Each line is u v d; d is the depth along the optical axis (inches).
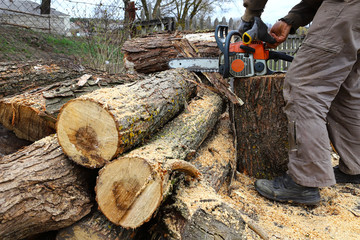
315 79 61.2
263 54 82.0
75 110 52.0
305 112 61.6
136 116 53.6
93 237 48.2
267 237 47.1
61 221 48.4
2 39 213.0
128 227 45.2
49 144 60.4
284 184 69.1
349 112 71.5
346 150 73.6
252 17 76.0
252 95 81.8
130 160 45.1
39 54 215.3
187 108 84.1
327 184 61.1
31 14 267.9
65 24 310.2
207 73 98.2
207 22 272.8
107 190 46.6
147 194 43.9
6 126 90.9
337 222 62.0
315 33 60.9
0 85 95.2
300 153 62.6
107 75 107.0
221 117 114.7
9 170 50.5
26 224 46.8
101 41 206.7
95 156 51.4
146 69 117.7
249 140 85.1
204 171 70.2
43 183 49.9
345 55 59.6
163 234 48.4
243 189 78.0
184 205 48.0
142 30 287.3
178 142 63.8
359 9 55.9
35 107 81.0
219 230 44.7
